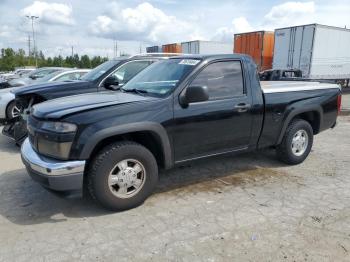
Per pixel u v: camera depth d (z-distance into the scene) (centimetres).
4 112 828
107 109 376
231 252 315
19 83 1224
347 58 2205
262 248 321
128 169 388
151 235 344
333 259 304
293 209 402
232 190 460
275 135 523
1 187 468
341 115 1166
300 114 572
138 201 401
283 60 2131
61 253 313
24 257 307
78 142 357
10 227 361
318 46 1992
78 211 397
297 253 313
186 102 407
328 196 441
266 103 496
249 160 591
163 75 455
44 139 370
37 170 365
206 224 366
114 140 397
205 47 2772
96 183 372
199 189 463
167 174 519
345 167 562
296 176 516
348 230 354
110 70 705
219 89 453
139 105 392
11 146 698
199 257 308
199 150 442
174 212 394
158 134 399
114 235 345
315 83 608
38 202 421
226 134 460
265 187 471
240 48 2359
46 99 641
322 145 714
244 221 373
